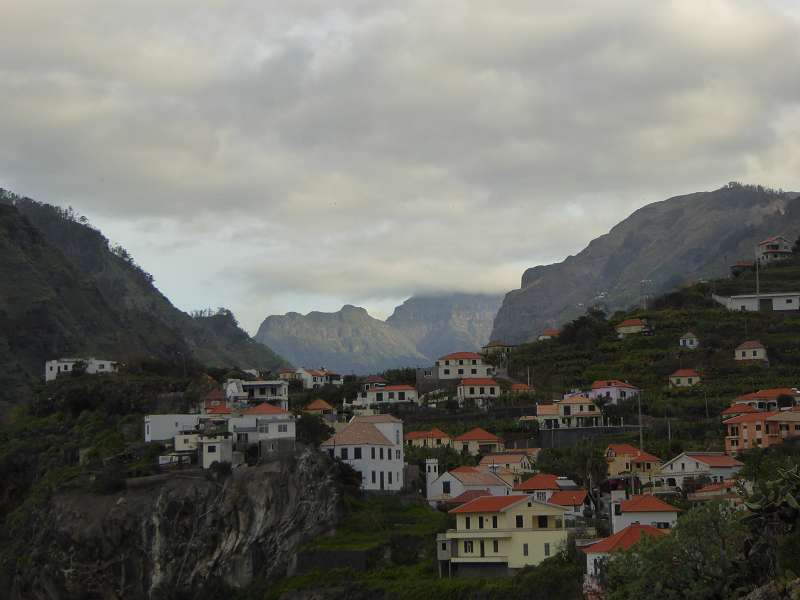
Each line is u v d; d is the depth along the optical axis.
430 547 194.50
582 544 172.38
